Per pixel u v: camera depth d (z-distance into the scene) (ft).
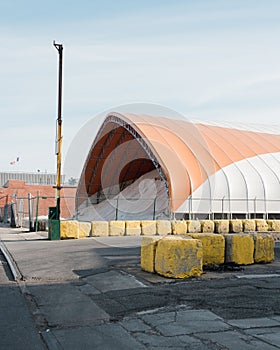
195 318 22.79
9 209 159.74
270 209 106.73
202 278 34.32
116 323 22.38
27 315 24.17
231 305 25.55
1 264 45.70
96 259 46.03
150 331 20.77
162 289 30.30
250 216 107.34
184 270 34.30
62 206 88.58
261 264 42.86
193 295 28.25
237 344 18.54
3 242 70.44
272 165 114.83
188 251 34.63
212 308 24.90
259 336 19.60
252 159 114.83
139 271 37.70
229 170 106.93
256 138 128.88
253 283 32.32
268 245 43.80
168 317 23.06
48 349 18.37
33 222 106.42
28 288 32.19
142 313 24.17
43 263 44.01
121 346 18.65
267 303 26.00
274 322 21.90
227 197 101.86
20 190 179.52
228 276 35.40
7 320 23.09
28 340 19.60
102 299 27.89
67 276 36.78
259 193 105.91
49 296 29.27
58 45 72.28
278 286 31.14
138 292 29.50
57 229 73.97
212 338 19.43
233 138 122.93
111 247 58.70
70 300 27.86
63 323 22.52
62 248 58.23
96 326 21.88
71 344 19.01
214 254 40.40
